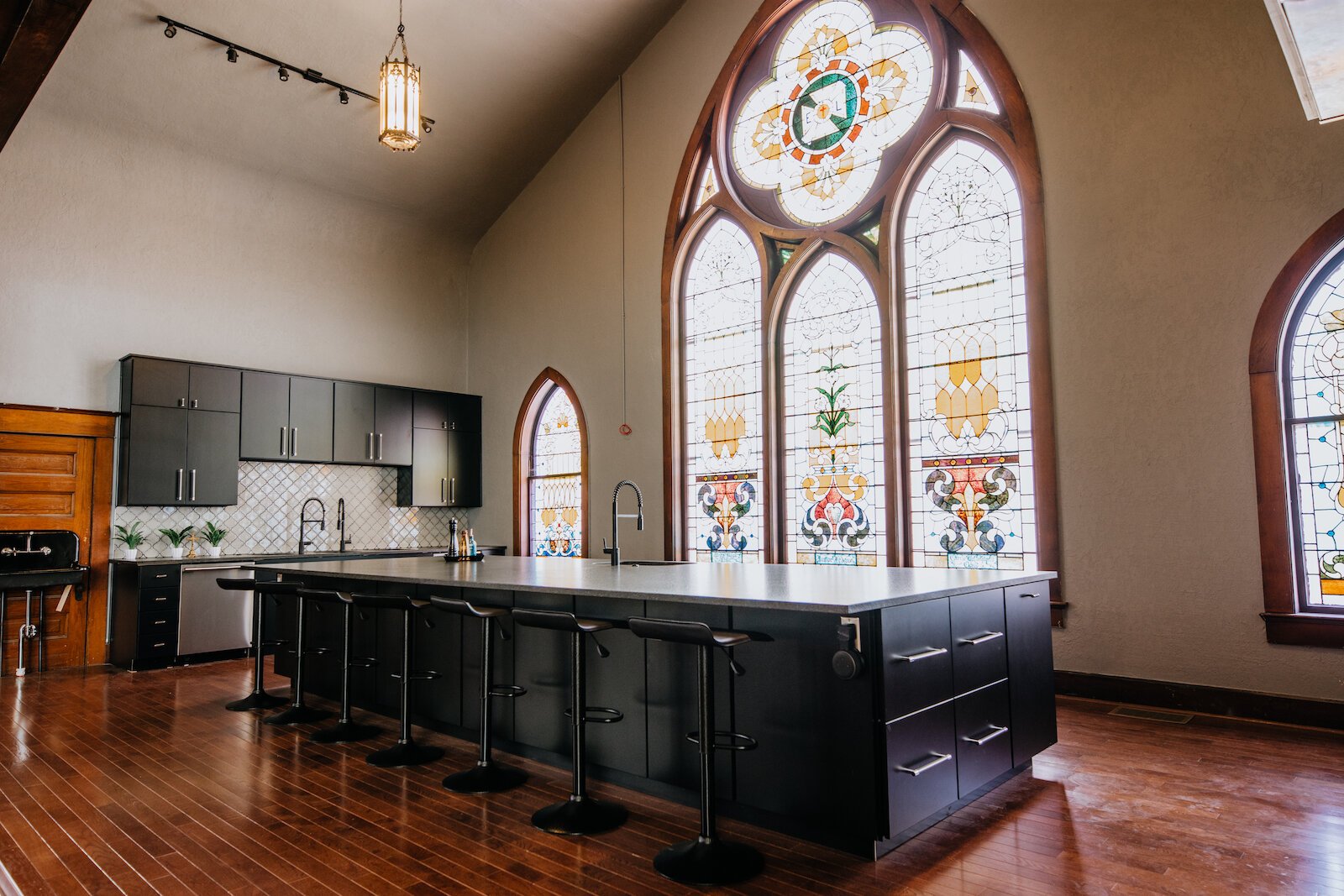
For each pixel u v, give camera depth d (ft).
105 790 10.62
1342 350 13.05
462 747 12.71
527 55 22.13
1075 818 9.13
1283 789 9.95
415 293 26.96
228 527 22.52
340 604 14.64
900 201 17.93
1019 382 16.14
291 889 7.68
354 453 24.22
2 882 7.91
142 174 21.31
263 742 13.07
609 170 23.89
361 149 23.25
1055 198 15.65
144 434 20.21
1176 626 14.05
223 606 20.74
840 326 19.04
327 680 16.14
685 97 22.12
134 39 18.75
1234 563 13.55
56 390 19.85
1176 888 7.40
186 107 20.54
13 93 10.12
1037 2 16.02
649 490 22.13
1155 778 10.46
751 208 21.01
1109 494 14.82
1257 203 13.56
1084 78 15.40
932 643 9.00
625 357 23.02
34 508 19.38
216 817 9.61
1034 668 11.12
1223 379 13.76
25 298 19.52
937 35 17.34
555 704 11.45
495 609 11.02
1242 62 13.80
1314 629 12.73
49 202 19.95
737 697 9.30
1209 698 13.62
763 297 20.27
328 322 24.81
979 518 16.53
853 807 8.20
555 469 25.36
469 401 27.20
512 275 26.73
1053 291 15.58
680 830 9.14
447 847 8.68
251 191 23.16
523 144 24.80
